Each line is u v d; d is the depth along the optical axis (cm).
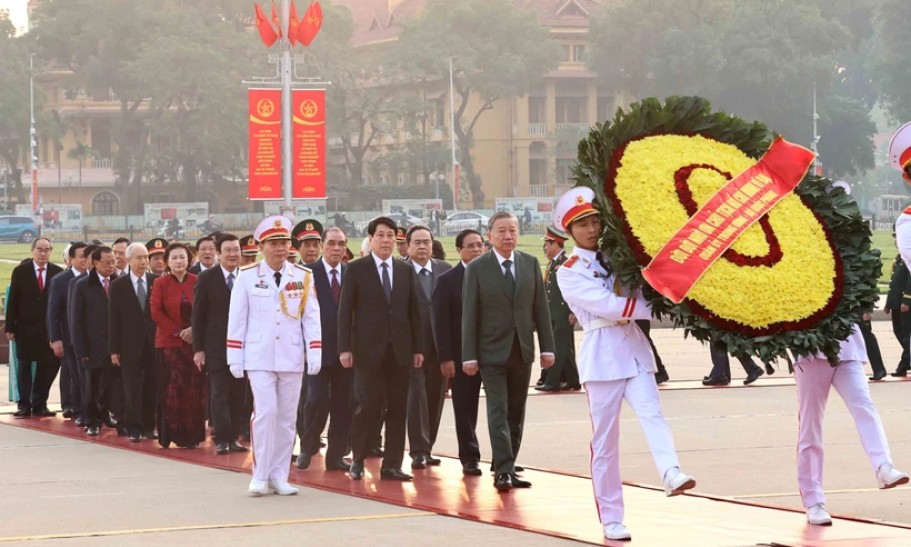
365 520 1183
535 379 2558
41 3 11456
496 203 10550
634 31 11150
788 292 1038
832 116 11962
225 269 1686
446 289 1460
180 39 10825
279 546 1064
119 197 12012
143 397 1845
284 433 1361
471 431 1469
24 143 11456
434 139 11862
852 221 1072
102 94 12100
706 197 1063
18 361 2112
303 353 1376
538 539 1080
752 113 11581
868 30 13050
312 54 11006
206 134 10719
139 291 1823
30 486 1414
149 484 1424
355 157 11600
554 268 2298
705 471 1488
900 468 1491
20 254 8425
